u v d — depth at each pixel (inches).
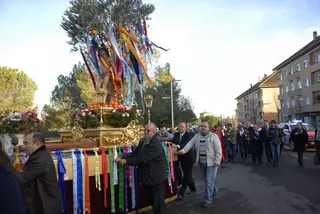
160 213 222.7
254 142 587.2
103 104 299.9
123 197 247.9
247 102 3432.6
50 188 159.2
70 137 300.8
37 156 158.1
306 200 299.6
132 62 349.4
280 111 2493.8
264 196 319.3
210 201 280.1
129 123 303.6
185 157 316.8
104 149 240.7
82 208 216.7
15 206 73.0
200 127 289.7
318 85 1795.0
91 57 339.0
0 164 76.1
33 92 1625.2
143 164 222.2
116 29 358.9
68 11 828.6
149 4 845.8
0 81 1510.8
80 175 217.8
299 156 531.2
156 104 1668.3
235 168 534.3
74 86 1482.5
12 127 241.1
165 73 943.7
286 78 2306.8
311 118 1898.4
